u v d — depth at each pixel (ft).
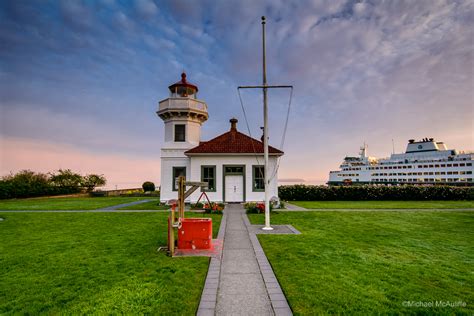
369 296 14.79
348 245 25.77
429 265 20.03
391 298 14.69
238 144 68.39
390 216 45.60
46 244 26.32
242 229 34.19
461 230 33.42
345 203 71.20
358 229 33.96
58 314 13.04
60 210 56.13
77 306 13.73
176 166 68.64
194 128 71.77
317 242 26.99
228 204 62.49
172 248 22.27
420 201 77.36
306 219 42.37
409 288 15.89
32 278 17.51
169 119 70.95
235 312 13.44
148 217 44.88
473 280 17.25
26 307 13.78
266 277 17.75
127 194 111.86
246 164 65.31
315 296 14.75
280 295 15.12
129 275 17.97
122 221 40.63
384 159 159.12
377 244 26.20
